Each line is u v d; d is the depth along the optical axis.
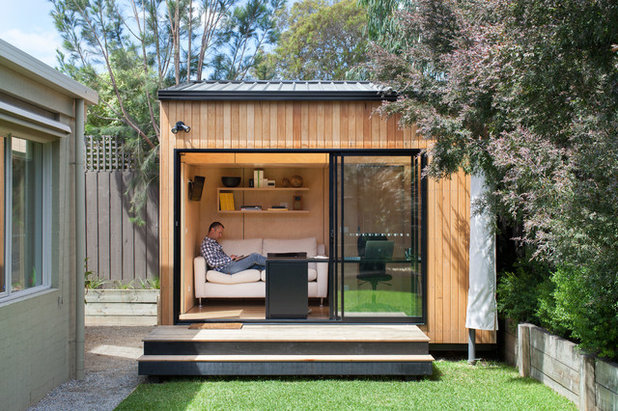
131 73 7.48
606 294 3.12
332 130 5.29
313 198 7.47
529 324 4.73
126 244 7.63
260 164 6.91
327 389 4.27
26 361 3.81
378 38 8.80
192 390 4.25
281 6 8.60
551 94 3.34
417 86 4.80
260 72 8.77
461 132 4.13
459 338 5.27
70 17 7.23
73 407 3.86
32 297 3.91
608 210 2.78
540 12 2.99
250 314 5.89
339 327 5.11
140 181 7.38
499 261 5.64
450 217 5.30
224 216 7.41
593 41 3.03
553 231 2.99
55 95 4.32
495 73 3.41
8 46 3.36
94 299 7.06
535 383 4.43
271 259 5.45
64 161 4.51
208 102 5.27
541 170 3.03
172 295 5.21
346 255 5.35
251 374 4.54
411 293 5.34
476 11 3.82
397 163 5.36
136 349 5.71
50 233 4.38
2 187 3.75
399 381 4.54
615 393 3.26
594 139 2.89
